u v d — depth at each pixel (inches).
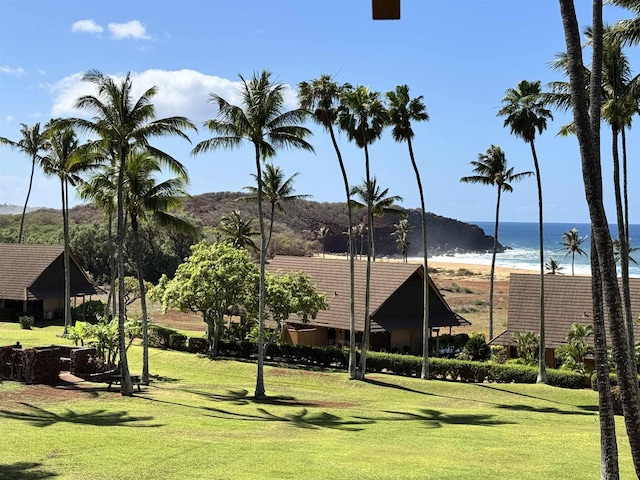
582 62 583.8
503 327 2645.2
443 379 1572.3
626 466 730.2
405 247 5177.2
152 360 1644.9
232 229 2581.2
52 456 666.2
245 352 1759.4
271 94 1224.2
